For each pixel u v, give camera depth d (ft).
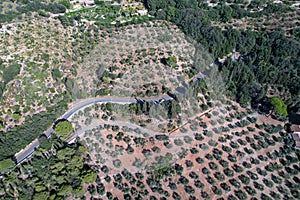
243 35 594.24
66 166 393.29
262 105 499.10
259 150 434.71
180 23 614.34
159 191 383.04
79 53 529.86
